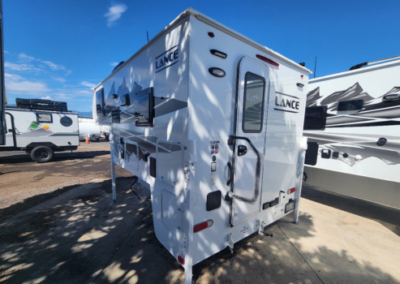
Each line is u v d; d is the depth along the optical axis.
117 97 3.10
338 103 3.43
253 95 1.93
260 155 2.04
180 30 1.53
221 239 1.88
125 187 4.75
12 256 2.27
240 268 2.11
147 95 2.10
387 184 2.97
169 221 1.86
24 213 3.35
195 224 1.63
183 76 1.51
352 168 3.32
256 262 2.21
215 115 1.65
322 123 3.65
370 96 3.08
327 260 2.29
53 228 2.87
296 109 2.61
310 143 3.77
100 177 5.75
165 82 1.78
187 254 1.62
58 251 2.36
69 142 8.95
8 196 4.13
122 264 2.16
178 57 1.57
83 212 3.39
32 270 2.05
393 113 2.88
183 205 1.63
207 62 1.55
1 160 8.56
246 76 1.82
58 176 5.88
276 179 2.45
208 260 2.22
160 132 1.91
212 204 1.73
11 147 7.79
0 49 2.28
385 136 2.96
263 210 2.33
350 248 2.52
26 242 2.53
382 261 2.29
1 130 2.33
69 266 2.12
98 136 18.78
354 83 3.24
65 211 3.43
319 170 3.76
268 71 2.06
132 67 2.49
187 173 1.54
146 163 2.27
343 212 3.61
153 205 2.14
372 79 3.05
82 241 2.56
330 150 3.57
